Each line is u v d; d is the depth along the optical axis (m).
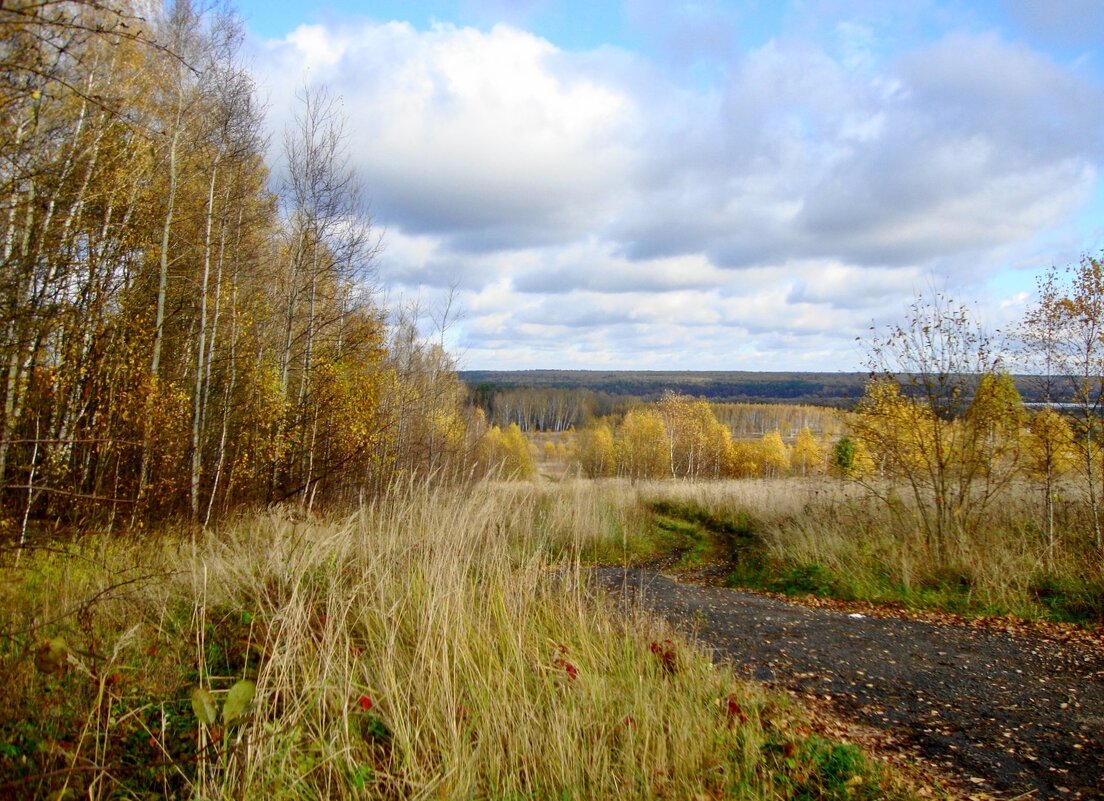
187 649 4.53
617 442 46.44
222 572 5.51
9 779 2.89
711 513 18.50
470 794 3.27
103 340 10.83
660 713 4.15
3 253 8.23
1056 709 5.27
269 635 3.98
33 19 2.93
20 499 7.95
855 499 12.73
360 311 16.94
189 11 12.20
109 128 10.13
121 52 9.59
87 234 10.98
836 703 5.47
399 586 5.15
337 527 6.71
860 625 7.99
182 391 12.75
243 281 16.03
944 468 10.27
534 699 4.18
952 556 9.67
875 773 3.93
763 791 3.60
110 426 10.40
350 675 3.85
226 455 14.20
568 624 5.45
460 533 5.76
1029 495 11.22
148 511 10.16
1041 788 3.98
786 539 12.54
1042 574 8.96
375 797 3.22
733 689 5.04
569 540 13.08
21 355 8.28
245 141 13.92
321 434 15.09
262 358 16.67
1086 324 9.78
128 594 4.99
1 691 3.62
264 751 3.18
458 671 4.20
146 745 3.45
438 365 21.83
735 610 8.77
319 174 15.33
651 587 10.31
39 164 7.24
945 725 4.99
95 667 3.87
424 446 17.36
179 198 13.18
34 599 5.29
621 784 3.48
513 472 8.16
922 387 10.42
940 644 7.14
